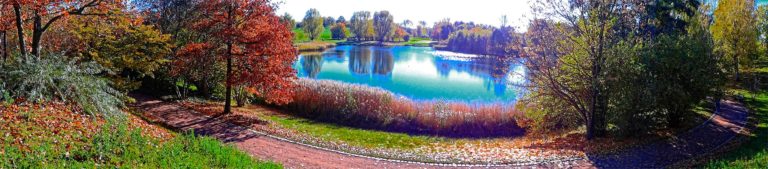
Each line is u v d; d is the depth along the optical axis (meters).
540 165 14.73
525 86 19.00
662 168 13.73
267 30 21.16
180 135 13.87
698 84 17.77
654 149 16.05
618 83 17.05
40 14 14.62
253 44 21.19
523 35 18.92
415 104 24.80
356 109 24.72
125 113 15.89
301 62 68.69
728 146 15.91
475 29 111.31
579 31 17.66
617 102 17.23
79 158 9.93
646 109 16.97
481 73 59.62
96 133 11.80
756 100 26.38
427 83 49.28
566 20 17.77
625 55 16.80
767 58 40.97
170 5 28.36
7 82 13.04
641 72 17.12
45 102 13.15
